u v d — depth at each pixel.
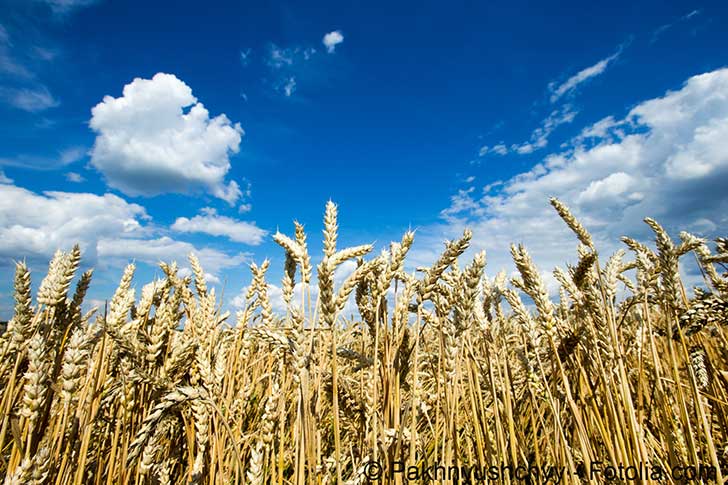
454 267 2.38
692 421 2.95
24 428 1.98
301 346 2.02
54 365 2.10
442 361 2.23
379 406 2.53
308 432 1.94
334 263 2.22
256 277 3.70
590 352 2.47
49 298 2.16
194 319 3.25
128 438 2.21
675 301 2.26
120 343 2.17
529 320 2.27
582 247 3.08
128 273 2.78
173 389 2.15
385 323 2.41
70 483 2.14
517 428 2.78
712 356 3.51
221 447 2.34
